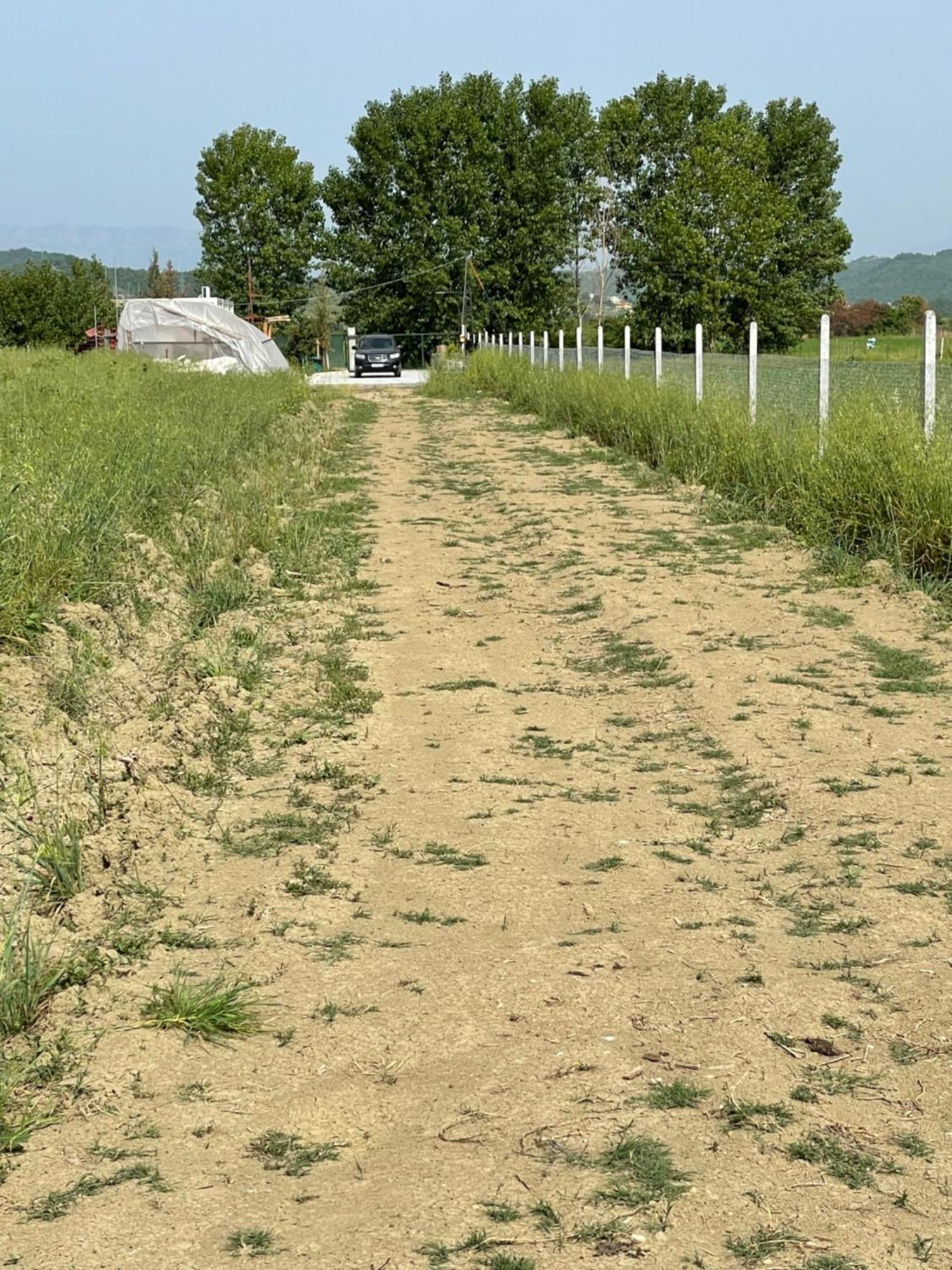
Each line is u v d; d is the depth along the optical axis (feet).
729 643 27.73
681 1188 10.32
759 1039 12.65
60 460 36.17
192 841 17.81
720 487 47.26
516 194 229.86
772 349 215.92
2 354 101.04
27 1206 10.26
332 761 21.11
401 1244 9.73
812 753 21.03
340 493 51.44
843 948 14.60
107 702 22.34
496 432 78.84
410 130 226.99
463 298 217.97
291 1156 10.94
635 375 71.36
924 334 36.40
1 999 12.84
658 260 206.28
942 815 18.35
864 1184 10.38
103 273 262.67
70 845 16.24
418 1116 11.49
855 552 35.86
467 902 15.92
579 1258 9.53
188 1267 9.53
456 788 19.86
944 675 25.03
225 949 14.75
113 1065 12.28
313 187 242.99
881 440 36.78
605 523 43.14
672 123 239.50
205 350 135.03
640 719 23.29
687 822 18.52
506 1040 12.71
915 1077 11.97
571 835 18.02
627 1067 12.17
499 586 34.14
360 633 29.19
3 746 19.16
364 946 14.79
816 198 235.61
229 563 34.22
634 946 14.71
